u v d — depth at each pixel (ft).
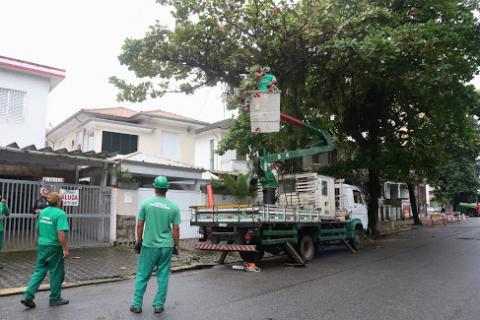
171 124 84.58
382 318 19.25
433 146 63.82
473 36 47.34
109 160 46.03
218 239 35.19
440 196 148.36
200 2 42.39
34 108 56.70
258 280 29.12
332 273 32.01
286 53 44.11
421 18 51.70
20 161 40.96
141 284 20.01
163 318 18.99
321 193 43.37
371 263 37.29
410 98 58.34
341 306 21.40
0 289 25.22
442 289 25.43
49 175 52.80
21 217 39.55
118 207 46.34
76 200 43.37
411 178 86.38
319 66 46.24
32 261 34.24
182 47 43.96
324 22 41.19
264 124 35.50
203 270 34.24
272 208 34.19
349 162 64.39
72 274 30.14
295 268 34.91
